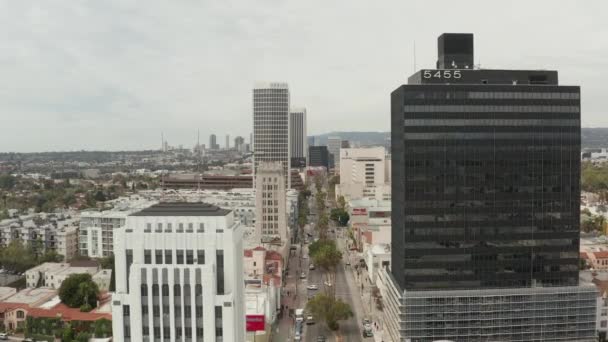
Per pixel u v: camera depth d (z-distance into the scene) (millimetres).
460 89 170750
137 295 107500
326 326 198500
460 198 170875
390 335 185250
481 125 170875
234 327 109750
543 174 172125
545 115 172000
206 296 107125
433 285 171250
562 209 172625
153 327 108375
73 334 180000
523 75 175125
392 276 191875
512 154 171625
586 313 171750
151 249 110000
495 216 171500
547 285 173375
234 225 117625
